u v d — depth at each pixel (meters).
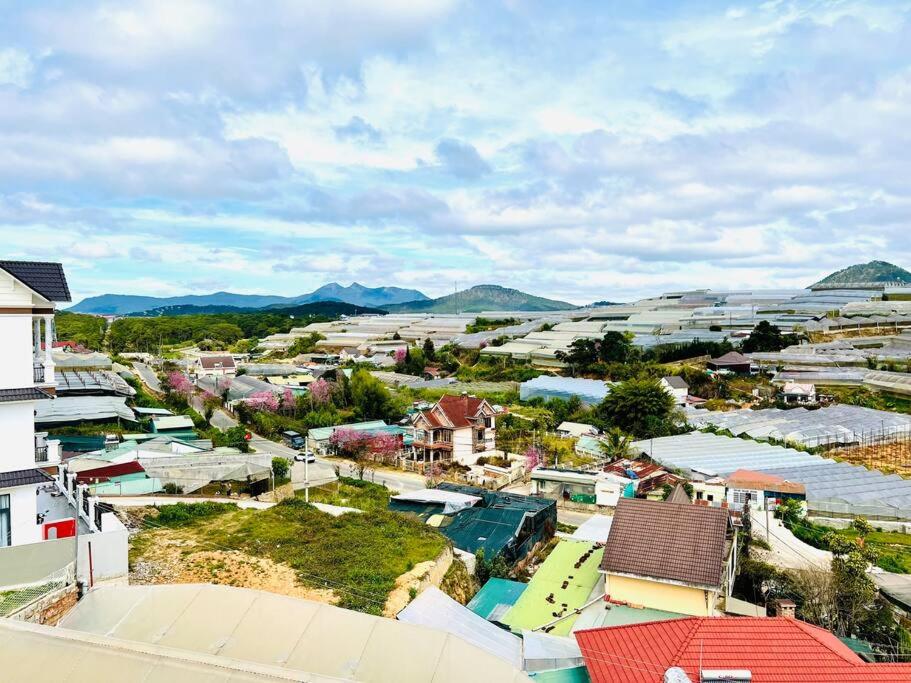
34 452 20.53
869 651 24.09
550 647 21.20
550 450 58.44
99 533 18.30
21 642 13.10
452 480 50.50
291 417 70.50
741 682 16.08
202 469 38.50
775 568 29.75
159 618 16.91
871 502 42.28
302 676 12.66
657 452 55.09
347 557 25.94
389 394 76.81
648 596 24.62
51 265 20.81
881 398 77.56
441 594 23.75
